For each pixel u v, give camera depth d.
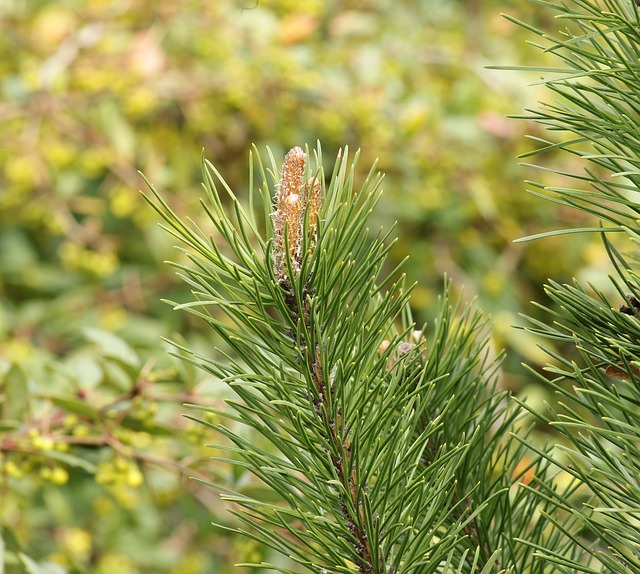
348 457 0.88
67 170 2.18
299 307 0.87
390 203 2.15
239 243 0.87
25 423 1.37
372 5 2.43
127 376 1.39
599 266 2.08
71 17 2.31
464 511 0.91
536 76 2.21
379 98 2.17
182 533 2.03
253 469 0.88
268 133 2.20
